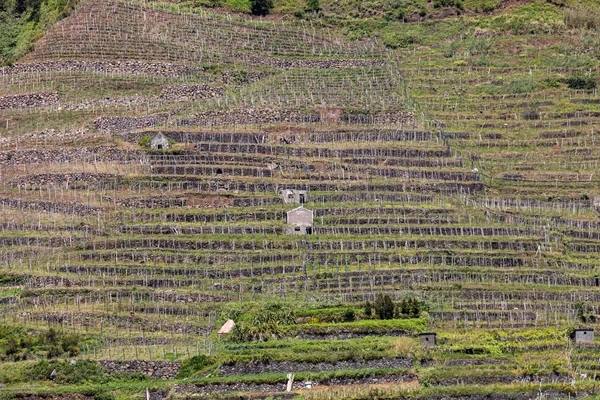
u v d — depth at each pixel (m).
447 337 197.00
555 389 181.38
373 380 183.75
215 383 182.88
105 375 190.00
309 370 187.00
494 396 179.62
